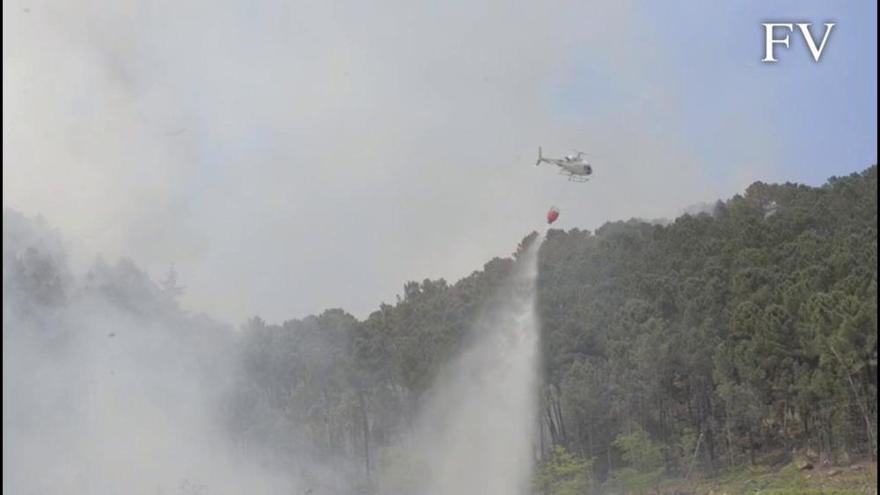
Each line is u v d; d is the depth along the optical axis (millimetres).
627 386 93188
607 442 96062
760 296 93062
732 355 87062
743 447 93375
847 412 81188
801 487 78188
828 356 79875
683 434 92938
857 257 90125
